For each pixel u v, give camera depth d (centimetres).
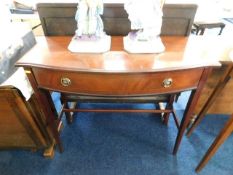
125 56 88
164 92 90
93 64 82
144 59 86
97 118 159
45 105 102
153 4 88
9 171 122
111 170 122
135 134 145
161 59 85
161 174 120
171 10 100
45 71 83
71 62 83
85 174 120
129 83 85
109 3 100
